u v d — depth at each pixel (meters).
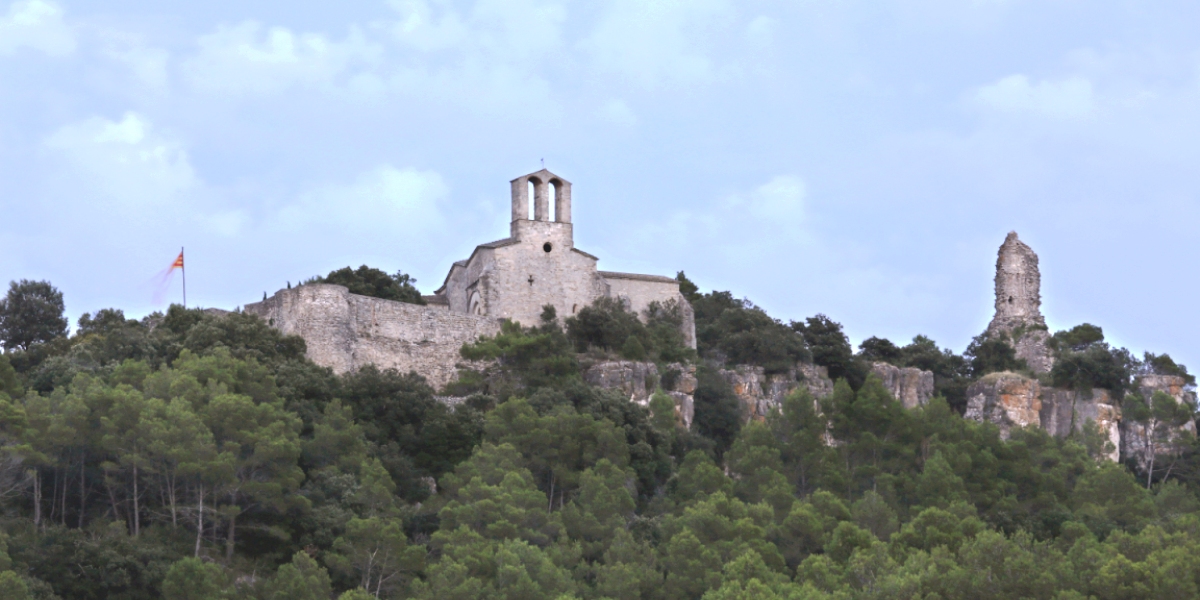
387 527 108.88
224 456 111.88
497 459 122.81
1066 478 144.88
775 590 102.69
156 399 116.81
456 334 147.38
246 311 145.88
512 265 153.75
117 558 102.12
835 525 117.81
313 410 127.31
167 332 142.38
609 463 125.12
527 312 153.25
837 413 142.62
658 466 135.12
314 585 103.38
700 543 110.81
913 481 132.62
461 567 103.75
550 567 104.75
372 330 143.12
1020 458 140.50
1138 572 102.19
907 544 113.56
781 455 136.00
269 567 110.38
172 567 101.56
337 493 117.31
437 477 128.50
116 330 139.88
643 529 118.56
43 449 110.31
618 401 138.50
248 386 125.50
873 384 145.12
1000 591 101.88
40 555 102.00
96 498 114.88
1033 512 135.12
